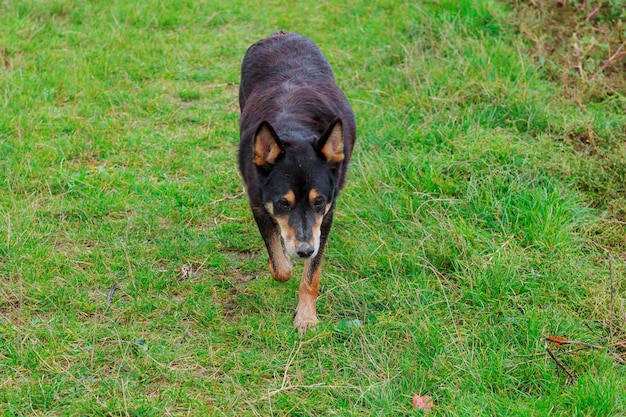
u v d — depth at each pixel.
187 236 6.31
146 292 5.59
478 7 10.01
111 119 8.16
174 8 11.33
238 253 6.20
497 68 8.67
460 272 5.77
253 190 5.34
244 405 4.56
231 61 9.87
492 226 6.30
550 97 8.21
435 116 7.90
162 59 9.73
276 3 11.73
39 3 10.93
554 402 4.48
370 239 6.14
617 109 8.06
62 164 7.29
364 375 4.76
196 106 8.67
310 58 6.29
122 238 6.20
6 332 5.07
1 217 6.26
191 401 4.54
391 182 6.80
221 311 5.45
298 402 4.51
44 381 4.66
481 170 6.83
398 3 11.09
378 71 9.21
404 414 4.46
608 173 6.93
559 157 7.07
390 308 5.48
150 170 7.31
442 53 9.28
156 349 4.98
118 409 4.42
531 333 5.06
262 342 5.10
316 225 5.03
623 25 9.31
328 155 5.04
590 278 5.71
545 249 5.95
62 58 9.57
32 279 5.59
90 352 4.89
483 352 4.88
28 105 8.32
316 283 5.36
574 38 8.73
